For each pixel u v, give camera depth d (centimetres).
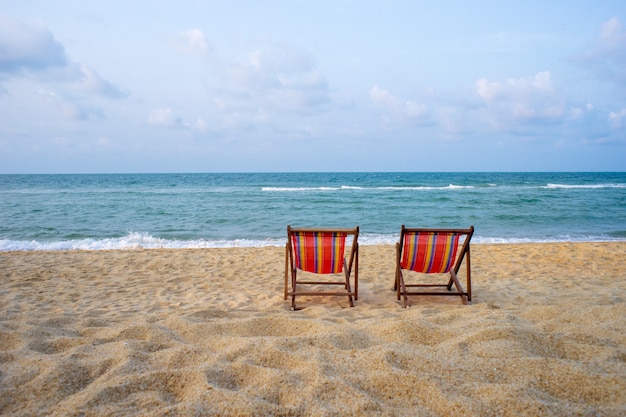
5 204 2155
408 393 241
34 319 404
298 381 254
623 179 6925
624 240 1202
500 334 322
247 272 714
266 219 1644
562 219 1628
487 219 1627
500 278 660
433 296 545
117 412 221
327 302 517
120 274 698
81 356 293
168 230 1395
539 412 217
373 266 759
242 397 233
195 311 435
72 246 1098
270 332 364
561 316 374
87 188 3900
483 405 224
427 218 1658
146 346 315
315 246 486
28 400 236
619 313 369
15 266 758
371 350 298
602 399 230
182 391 247
